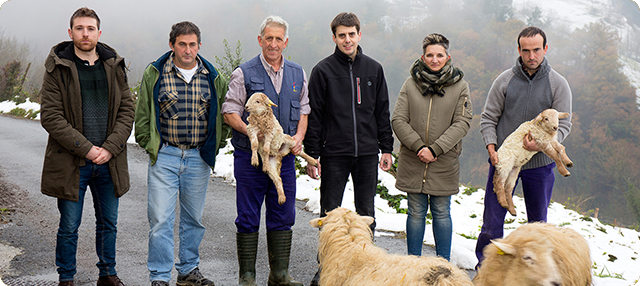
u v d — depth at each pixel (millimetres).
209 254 4723
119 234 5270
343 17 3934
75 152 3412
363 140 3982
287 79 3791
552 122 3422
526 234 1834
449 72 3938
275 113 3736
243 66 3723
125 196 7090
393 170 8180
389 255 2418
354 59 4035
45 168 3465
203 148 3764
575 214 8250
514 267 1803
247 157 3666
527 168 3828
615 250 5953
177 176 3729
